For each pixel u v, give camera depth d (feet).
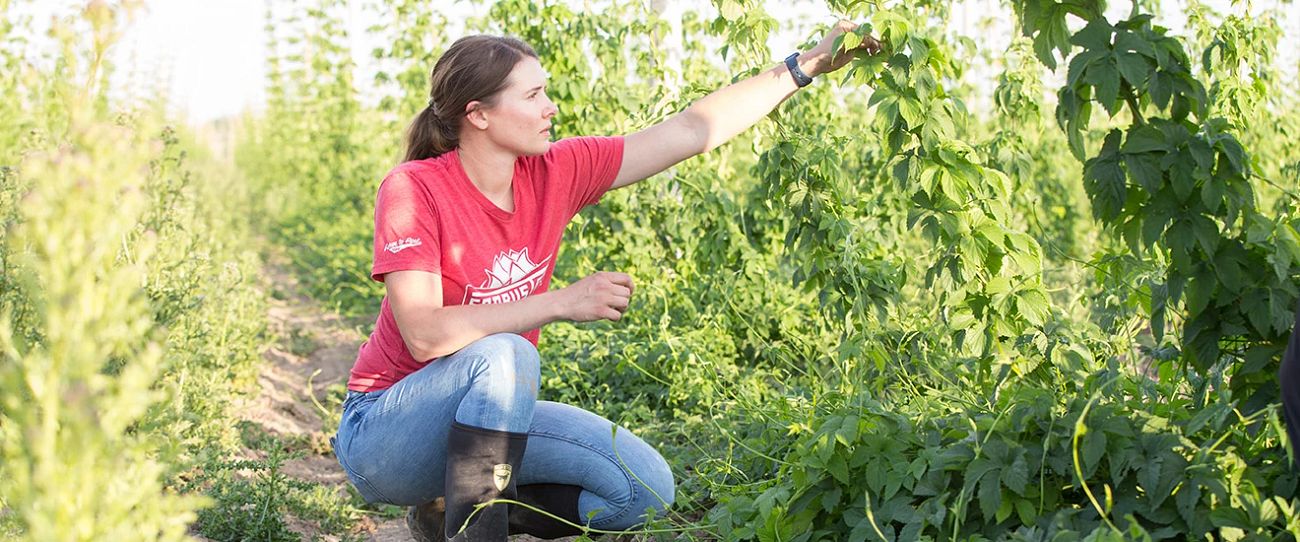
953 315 9.84
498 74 8.16
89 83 6.07
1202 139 7.12
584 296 8.17
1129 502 7.05
